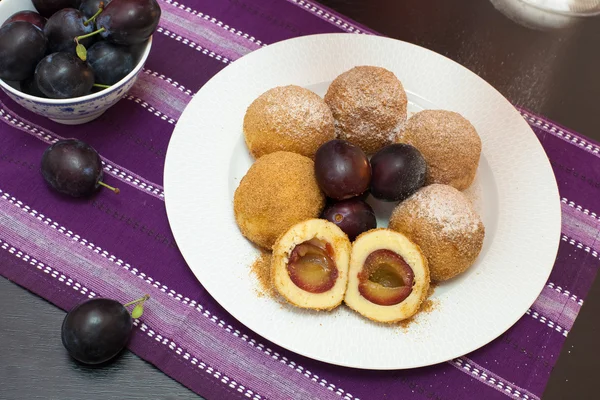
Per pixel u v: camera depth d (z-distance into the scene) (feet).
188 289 2.23
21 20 2.32
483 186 2.41
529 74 2.64
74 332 2.05
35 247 2.26
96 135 2.44
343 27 2.71
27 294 2.20
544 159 2.40
